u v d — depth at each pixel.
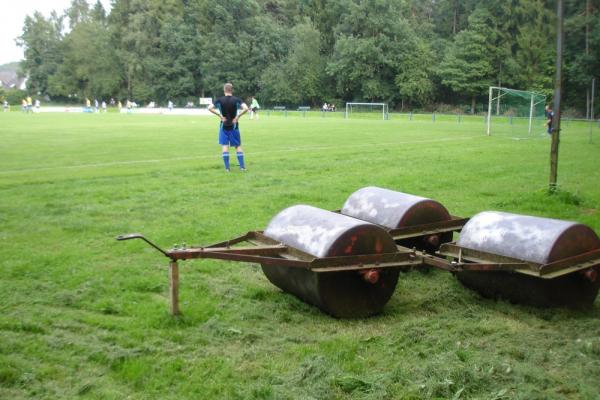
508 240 5.35
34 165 15.45
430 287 6.02
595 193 11.90
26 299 5.27
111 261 6.57
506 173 14.93
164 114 69.69
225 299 5.43
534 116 42.09
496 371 3.94
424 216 6.38
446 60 76.12
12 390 3.60
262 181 12.77
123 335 4.46
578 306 5.41
